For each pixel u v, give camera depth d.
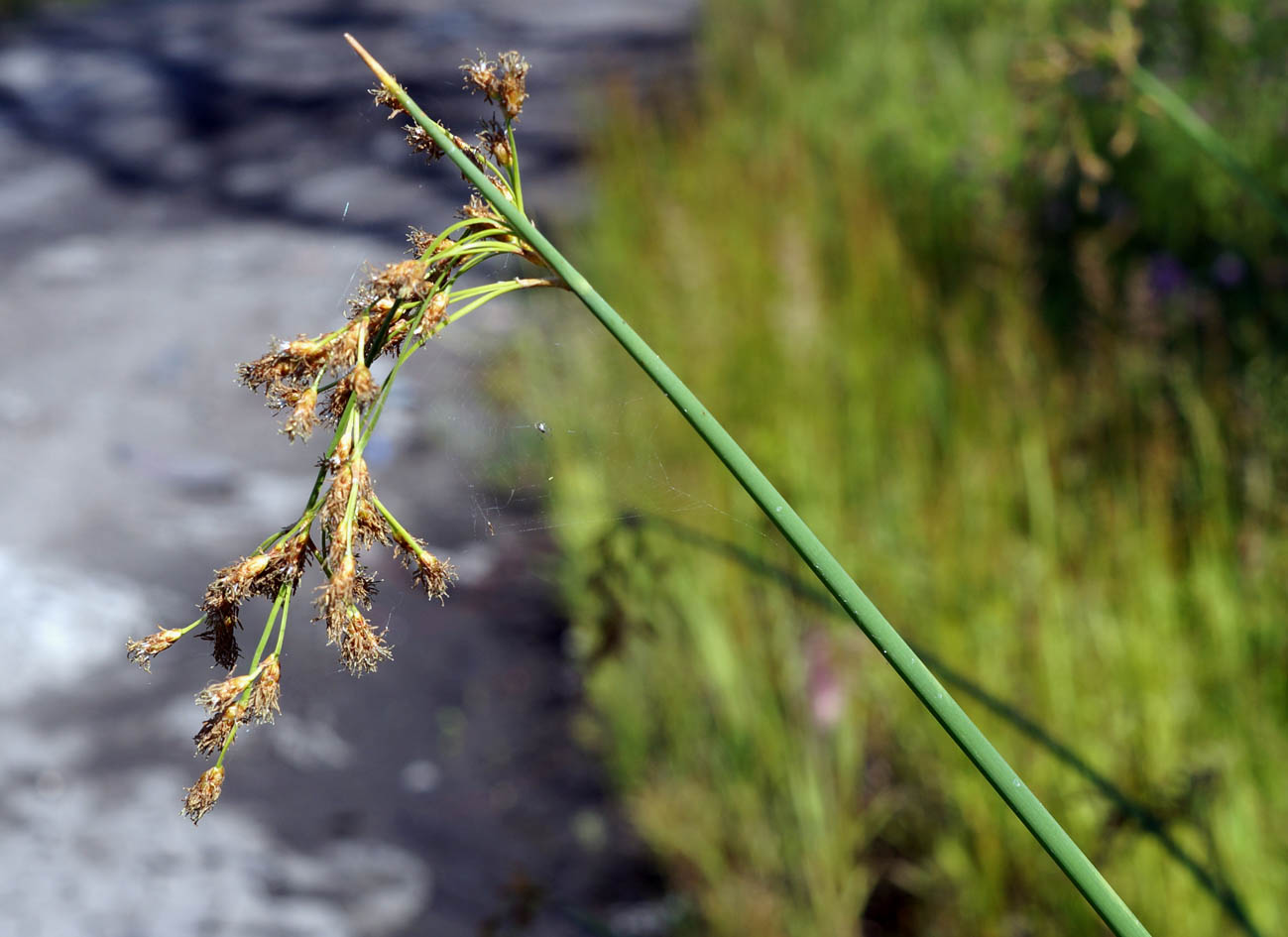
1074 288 3.60
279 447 4.39
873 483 3.08
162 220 6.36
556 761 2.97
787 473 3.04
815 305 3.48
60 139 7.63
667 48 8.38
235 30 9.79
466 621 3.47
